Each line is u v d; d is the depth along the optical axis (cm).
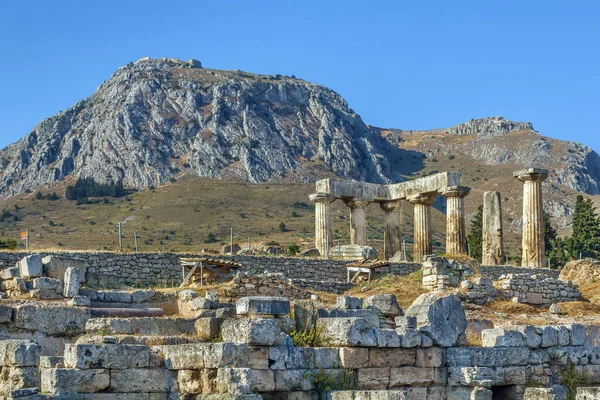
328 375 2380
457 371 2597
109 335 2597
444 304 2650
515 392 2698
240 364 2239
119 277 5150
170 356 2312
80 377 2191
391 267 6041
